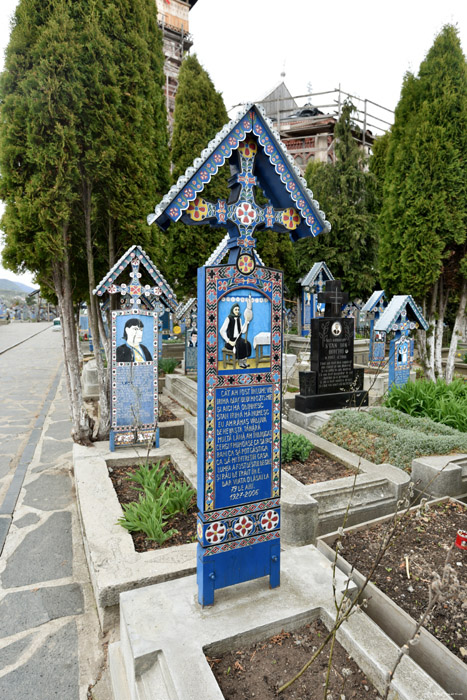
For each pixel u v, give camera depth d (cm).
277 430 313
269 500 309
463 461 546
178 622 273
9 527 503
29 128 564
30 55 568
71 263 724
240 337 298
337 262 1977
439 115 923
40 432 873
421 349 1067
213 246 1620
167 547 397
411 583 328
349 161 1988
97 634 344
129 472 573
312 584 315
